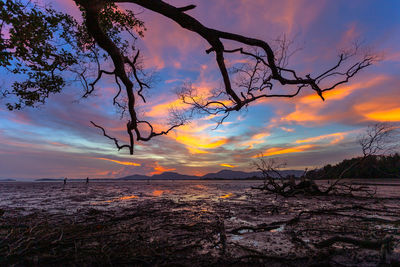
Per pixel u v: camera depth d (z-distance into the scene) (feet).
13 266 13.66
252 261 15.44
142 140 25.82
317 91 21.81
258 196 73.46
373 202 51.44
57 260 14.44
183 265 14.43
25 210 40.19
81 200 59.88
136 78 28.32
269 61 18.95
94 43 25.41
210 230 24.71
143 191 104.01
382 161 64.75
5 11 15.92
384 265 14.12
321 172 81.20
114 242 18.38
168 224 26.71
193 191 103.60
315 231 23.82
